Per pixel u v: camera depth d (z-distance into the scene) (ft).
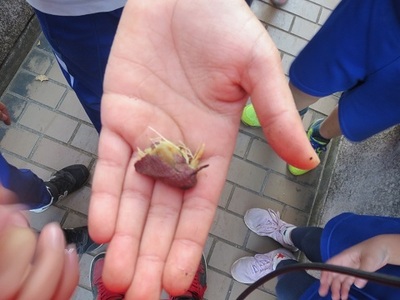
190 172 0.55
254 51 0.54
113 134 0.60
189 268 0.55
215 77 0.57
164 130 0.61
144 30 0.62
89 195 1.18
